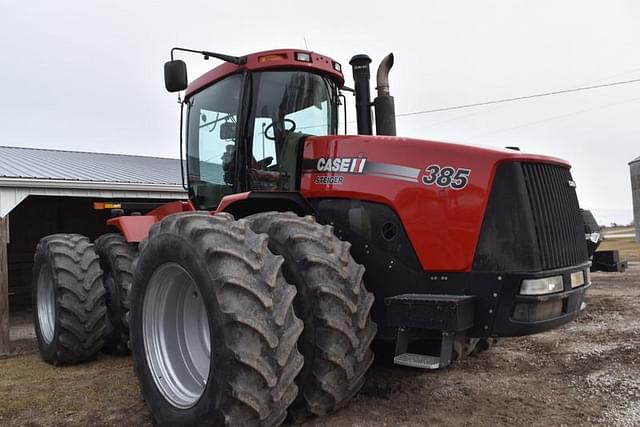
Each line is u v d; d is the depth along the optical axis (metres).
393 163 3.31
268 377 2.57
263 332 2.59
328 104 4.27
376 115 4.22
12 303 11.77
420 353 3.09
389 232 3.27
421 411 3.33
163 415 3.07
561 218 3.18
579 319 6.22
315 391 2.91
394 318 3.01
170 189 9.91
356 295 2.96
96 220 12.90
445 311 2.83
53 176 8.88
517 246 2.91
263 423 2.63
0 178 7.91
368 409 3.35
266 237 2.88
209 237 2.83
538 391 3.71
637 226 21.84
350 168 3.48
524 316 2.91
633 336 5.19
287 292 2.75
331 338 2.87
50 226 12.33
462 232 3.01
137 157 16.78
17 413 3.72
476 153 3.06
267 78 4.02
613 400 3.47
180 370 3.22
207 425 2.71
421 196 3.15
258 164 4.02
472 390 3.74
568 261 3.18
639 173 21.62
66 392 4.19
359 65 4.26
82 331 4.95
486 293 2.94
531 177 3.05
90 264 5.13
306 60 4.00
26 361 5.50
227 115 4.23
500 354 4.70
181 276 3.22
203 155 4.57
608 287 9.24
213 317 2.68
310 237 3.01
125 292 5.11
